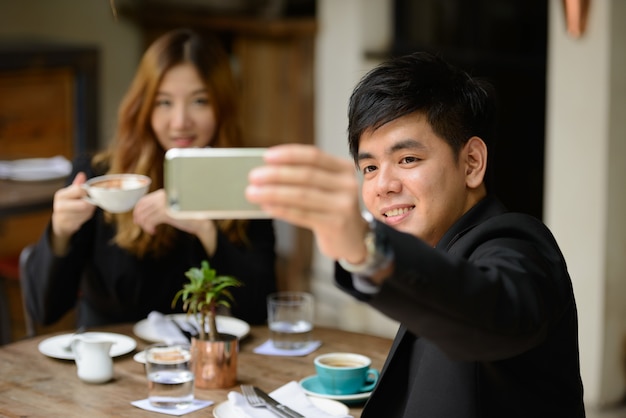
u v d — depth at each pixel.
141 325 2.73
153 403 2.16
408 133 1.79
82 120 5.34
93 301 3.00
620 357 3.95
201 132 3.00
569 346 1.74
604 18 3.68
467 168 1.85
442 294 1.34
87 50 5.32
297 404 2.14
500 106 4.73
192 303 2.31
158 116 2.96
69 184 3.11
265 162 1.21
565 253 3.95
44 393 2.24
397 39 5.06
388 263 1.29
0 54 4.93
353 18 5.05
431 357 1.74
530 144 4.59
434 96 1.79
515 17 4.60
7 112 5.03
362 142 1.85
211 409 2.16
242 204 1.21
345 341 2.67
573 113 3.85
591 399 3.93
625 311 3.93
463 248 1.71
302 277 5.56
